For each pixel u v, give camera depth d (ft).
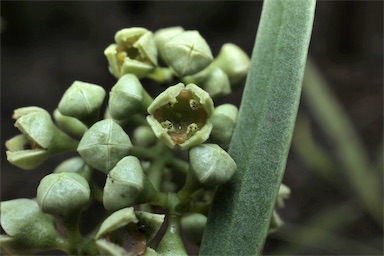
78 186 0.21
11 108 0.55
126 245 0.20
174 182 0.25
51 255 0.46
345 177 0.51
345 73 0.61
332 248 0.47
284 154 0.21
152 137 0.26
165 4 0.62
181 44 0.22
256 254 0.21
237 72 0.25
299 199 0.53
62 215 0.21
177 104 0.21
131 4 0.61
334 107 0.44
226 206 0.21
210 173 0.20
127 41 0.23
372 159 0.55
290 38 0.21
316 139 0.56
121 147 0.21
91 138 0.21
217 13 0.62
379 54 0.62
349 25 0.62
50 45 0.59
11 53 0.58
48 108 0.55
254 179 0.21
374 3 0.61
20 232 0.21
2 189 0.51
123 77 0.22
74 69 0.57
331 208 0.52
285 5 0.21
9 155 0.22
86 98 0.22
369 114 0.58
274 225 0.24
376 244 0.50
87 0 0.60
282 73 0.21
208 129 0.21
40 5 0.59
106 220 0.20
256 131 0.21
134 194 0.20
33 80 0.56
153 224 0.20
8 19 0.58
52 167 0.52
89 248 0.21
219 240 0.21
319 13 0.63
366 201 0.44
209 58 0.22
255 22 0.62
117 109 0.22
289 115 0.21
